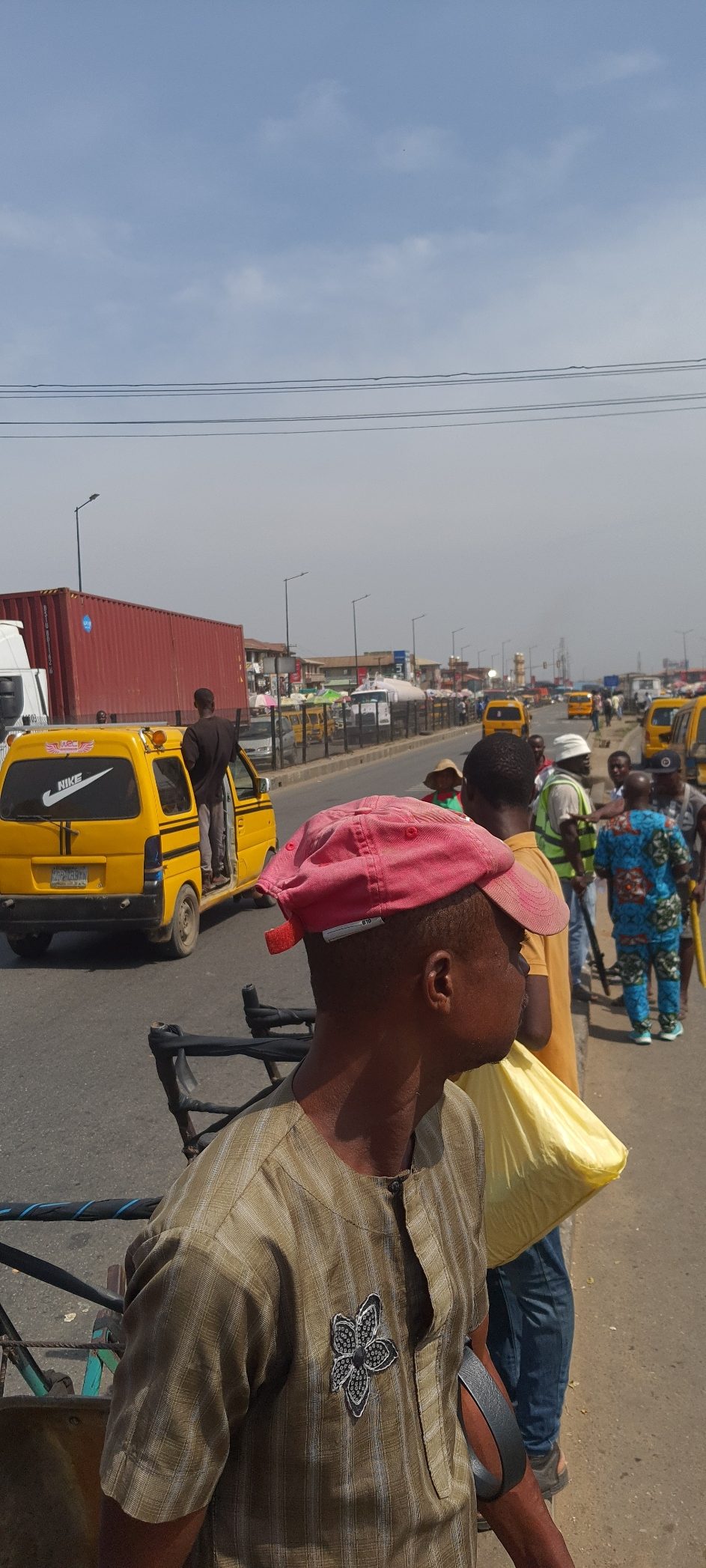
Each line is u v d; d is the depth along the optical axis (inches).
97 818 343.6
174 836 359.6
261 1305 40.4
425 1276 46.2
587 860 284.8
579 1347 143.6
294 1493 42.8
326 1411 42.3
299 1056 82.1
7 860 348.2
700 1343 143.9
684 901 276.7
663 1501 116.0
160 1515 39.9
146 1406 40.3
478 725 2883.9
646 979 269.7
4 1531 60.0
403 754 1643.7
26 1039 277.0
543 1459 107.0
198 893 383.2
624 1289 157.5
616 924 267.7
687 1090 234.1
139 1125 215.3
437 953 45.7
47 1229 174.2
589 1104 227.6
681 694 3031.5
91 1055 261.6
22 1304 151.7
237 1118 46.6
